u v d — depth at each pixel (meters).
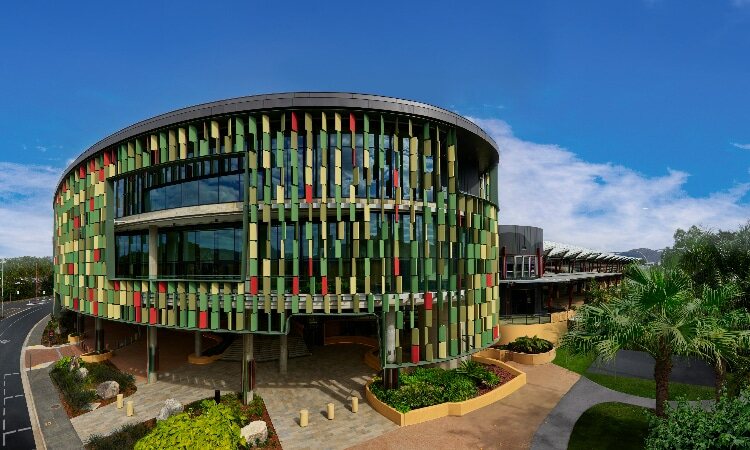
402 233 22.25
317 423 19.52
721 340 13.29
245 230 21.38
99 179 28.19
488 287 25.41
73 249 32.44
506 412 20.52
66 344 39.53
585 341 15.04
